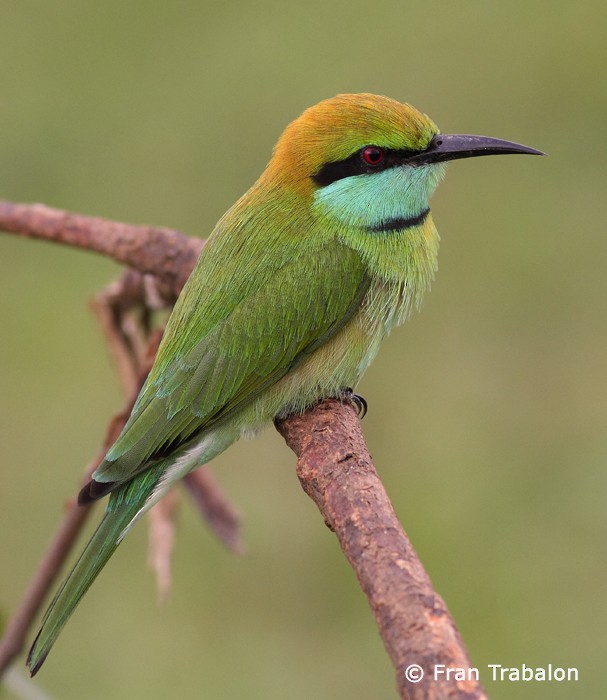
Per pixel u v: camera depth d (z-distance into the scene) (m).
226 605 11.19
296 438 7.33
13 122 14.10
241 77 14.46
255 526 11.59
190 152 14.03
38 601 7.30
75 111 14.21
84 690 10.62
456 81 14.39
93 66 14.54
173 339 7.38
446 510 11.36
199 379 7.38
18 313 13.23
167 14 14.90
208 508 7.63
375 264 7.85
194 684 10.66
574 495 11.27
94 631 10.99
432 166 7.97
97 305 7.95
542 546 10.99
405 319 8.23
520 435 12.05
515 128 14.10
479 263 13.12
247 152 14.05
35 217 7.59
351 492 5.26
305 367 7.66
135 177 13.95
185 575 11.31
